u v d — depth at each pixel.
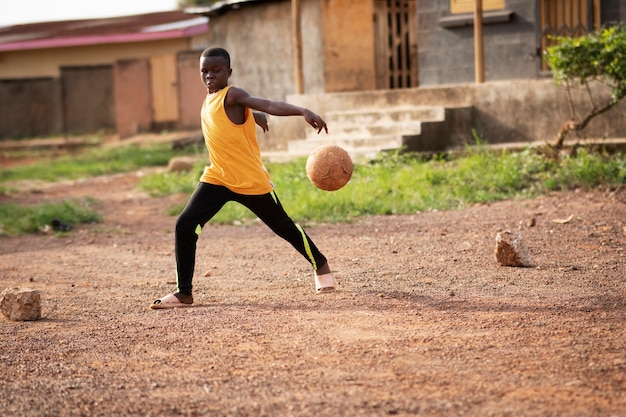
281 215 6.88
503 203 11.62
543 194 11.94
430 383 4.75
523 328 5.78
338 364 5.16
